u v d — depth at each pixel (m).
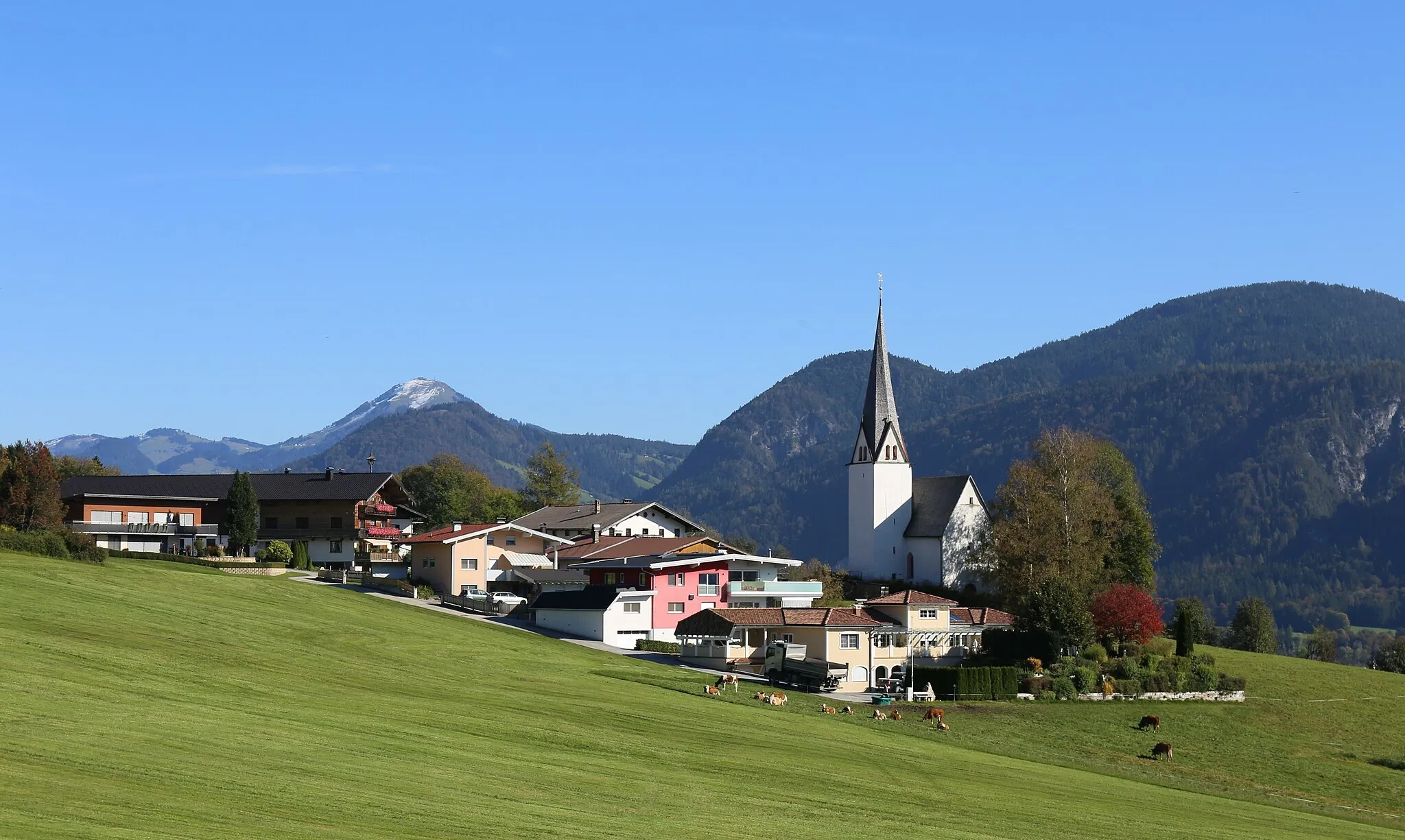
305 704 53.44
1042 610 103.00
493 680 69.62
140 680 52.75
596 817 39.56
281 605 86.38
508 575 117.50
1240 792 67.38
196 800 35.66
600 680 75.75
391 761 44.12
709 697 73.12
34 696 46.66
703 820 41.00
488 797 40.44
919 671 93.62
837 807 46.00
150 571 90.25
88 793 34.72
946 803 49.88
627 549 116.56
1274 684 107.00
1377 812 67.62
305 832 33.62
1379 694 108.12
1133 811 54.12
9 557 83.88
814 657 96.00
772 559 113.12
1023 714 85.88
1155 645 109.56
